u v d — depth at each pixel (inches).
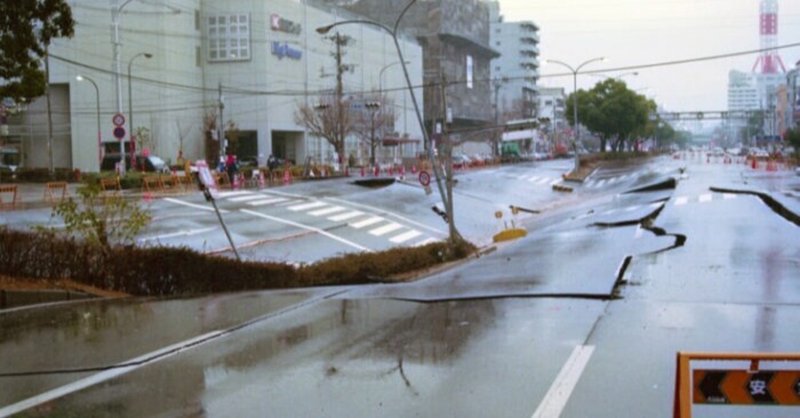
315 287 654.5
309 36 3275.1
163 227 1114.1
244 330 426.0
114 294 607.8
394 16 4650.6
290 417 264.5
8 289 556.4
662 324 388.2
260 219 1259.2
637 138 5137.8
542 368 313.4
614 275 562.9
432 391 288.8
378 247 1130.7
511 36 6555.1
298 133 3257.9
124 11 2878.9
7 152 3046.3
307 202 1499.8
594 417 251.3
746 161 3122.5
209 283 639.8
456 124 4857.3
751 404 187.0
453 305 482.3
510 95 6328.7
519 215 1632.6
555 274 595.8
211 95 3063.5
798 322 383.6
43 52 711.7
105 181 1622.8
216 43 3056.1
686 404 181.2
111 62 2896.2
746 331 365.7
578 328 387.2
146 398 292.8
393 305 496.1
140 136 2608.3
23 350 384.2
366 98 3225.9
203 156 3002.0
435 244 913.5
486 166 3139.8
